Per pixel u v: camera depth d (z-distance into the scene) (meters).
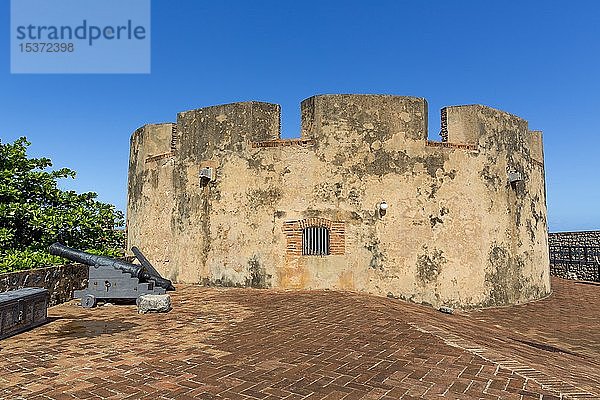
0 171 12.86
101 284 10.48
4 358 6.04
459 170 13.30
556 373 6.02
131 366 5.71
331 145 12.98
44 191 13.63
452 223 13.09
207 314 9.45
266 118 13.70
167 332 7.77
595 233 22.66
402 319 8.57
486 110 13.95
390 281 12.71
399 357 6.05
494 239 13.70
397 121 13.12
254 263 13.18
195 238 14.06
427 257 12.83
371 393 4.76
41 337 7.35
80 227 13.56
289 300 11.04
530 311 13.20
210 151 14.03
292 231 13.02
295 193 13.09
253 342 7.01
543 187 16.64
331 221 12.84
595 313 13.20
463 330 8.89
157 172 15.40
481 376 5.29
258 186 13.37
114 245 17.05
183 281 14.16
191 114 14.60
